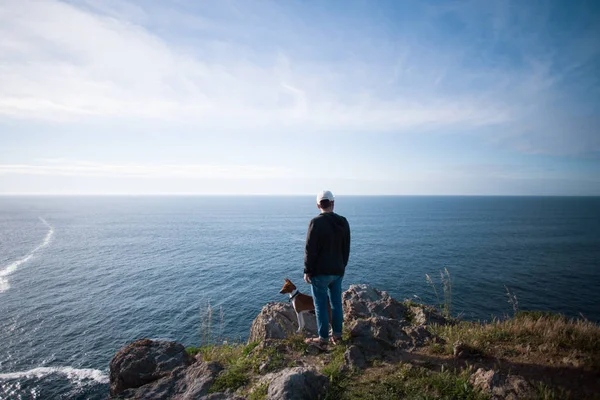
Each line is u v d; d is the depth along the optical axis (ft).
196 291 164.35
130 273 205.98
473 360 15.72
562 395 11.91
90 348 107.14
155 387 17.26
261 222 598.34
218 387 15.60
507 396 12.39
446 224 516.73
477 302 135.13
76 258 258.78
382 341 18.02
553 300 138.92
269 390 13.62
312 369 14.62
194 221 630.33
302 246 305.73
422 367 15.26
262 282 177.68
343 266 18.17
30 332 119.65
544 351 15.90
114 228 498.28
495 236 363.15
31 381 88.07
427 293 146.61
